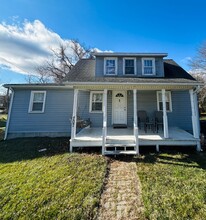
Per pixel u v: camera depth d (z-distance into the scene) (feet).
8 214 9.07
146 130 26.96
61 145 23.52
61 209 9.40
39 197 10.49
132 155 19.11
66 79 28.96
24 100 30.50
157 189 11.28
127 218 8.79
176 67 34.83
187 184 11.93
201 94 60.23
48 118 30.25
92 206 9.67
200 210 9.05
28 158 18.07
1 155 19.24
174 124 29.53
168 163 16.38
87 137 21.97
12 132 29.48
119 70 32.07
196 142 20.40
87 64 37.78
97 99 31.48
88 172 14.16
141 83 20.70
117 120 30.76
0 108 103.55
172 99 30.19
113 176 13.88
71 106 30.68
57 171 14.35
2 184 12.20
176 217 8.57
